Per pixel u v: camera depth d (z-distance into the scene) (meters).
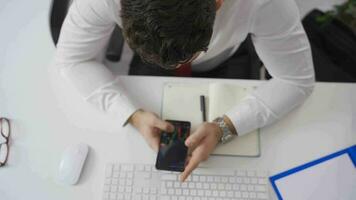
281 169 0.76
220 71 1.06
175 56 0.51
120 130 0.81
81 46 0.81
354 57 1.18
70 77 0.84
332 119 0.81
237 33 0.76
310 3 1.51
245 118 0.77
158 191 0.74
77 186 0.76
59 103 0.84
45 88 0.86
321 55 1.19
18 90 0.86
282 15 0.67
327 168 0.75
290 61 0.76
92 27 0.77
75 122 0.82
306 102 0.83
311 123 0.80
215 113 0.81
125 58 1.25
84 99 0.83
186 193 0.74
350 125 0.80
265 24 0.69
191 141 0.75
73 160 0.76
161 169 0.74
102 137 0.80
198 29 0.48
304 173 0.75
